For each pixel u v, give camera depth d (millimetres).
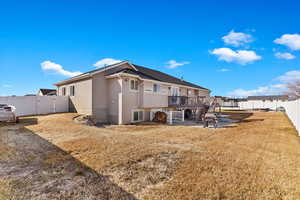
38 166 4703
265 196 3344
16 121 12016
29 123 11453
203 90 28562
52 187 3627
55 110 17094
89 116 13875
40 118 13281
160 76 21359
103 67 16484
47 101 16734
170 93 19859
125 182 3877
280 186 3725
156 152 5812
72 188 3594
